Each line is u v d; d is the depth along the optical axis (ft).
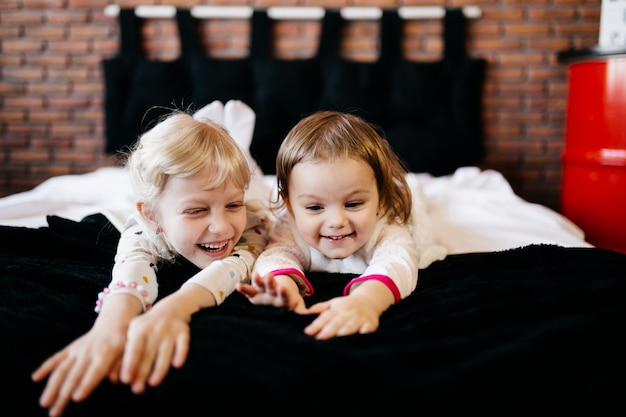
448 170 7.45
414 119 7.52
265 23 7.44
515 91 7.75
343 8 7.57
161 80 7.39
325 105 7.38
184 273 2.85
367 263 2.98
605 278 2.61
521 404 1.73
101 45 7.63
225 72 7.38
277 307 2.37
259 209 3.32
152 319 2.00
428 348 1.84
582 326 1.98
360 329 2.07
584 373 1.86
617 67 5.21
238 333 1.95
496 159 7.91
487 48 7.68
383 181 2.71
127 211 3.93
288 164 2.65
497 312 2.19
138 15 7.49
